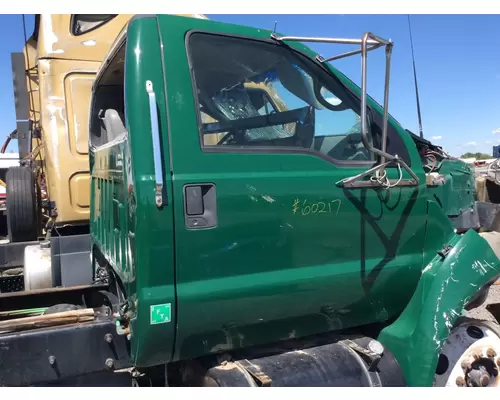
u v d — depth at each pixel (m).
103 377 2.22
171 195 1.88
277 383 2.04
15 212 4.89
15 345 1.92
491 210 3.47
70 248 3.72
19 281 4.66
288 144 2.22
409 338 2.38
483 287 2.60
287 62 2.32
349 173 2.28
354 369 2.21
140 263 1.84
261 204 2.04
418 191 2.48
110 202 2.53
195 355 2.01
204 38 2.11
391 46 2.13
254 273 2.05
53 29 4.63
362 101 2.07
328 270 2.22
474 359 2.40
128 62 1.94
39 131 5.28
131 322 1.94
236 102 2.14
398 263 2.42
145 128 1.88
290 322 2.20
